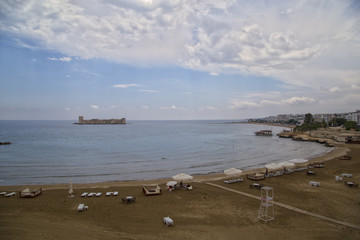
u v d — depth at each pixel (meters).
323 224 21.36
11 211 24.88
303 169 46.25
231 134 185.62
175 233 19.81
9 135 159.88
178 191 32.19
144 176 46.50
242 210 24.91
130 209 25.38
